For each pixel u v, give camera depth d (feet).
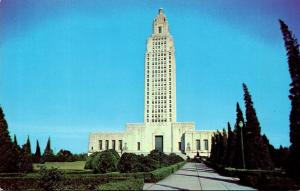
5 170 148.46
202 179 138.62
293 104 100.89
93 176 123.44
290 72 103.14
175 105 615.98
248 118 156.35
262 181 98.99
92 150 636.48
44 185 104.37
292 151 98.84
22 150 168.55
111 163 146.41
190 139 601.62
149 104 618.03
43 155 445.78
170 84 613.93
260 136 153.58
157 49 625.41
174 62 627.46
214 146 308.19
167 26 636.48
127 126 628.69
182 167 279.28
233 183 119.96
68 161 426.10
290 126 100.63
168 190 94.63
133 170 142.82
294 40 105.19
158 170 139.85
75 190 100.89
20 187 109.70
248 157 153.38
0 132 153.17
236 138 174.19
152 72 622.54
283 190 93.66
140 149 611.88
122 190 76.43
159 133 608.19
